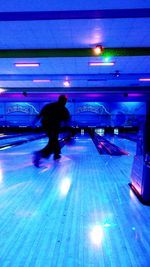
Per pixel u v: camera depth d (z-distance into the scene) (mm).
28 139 10219
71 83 10570
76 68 7773
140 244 1312
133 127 14680
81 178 2844
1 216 1701
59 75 8789
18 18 3902
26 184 2564
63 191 2305
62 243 1327
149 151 2074
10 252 1246
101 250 1255
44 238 1384
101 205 1913
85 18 3867
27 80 9273
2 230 1488
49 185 2521
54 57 6004
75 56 5859
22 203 1965
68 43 5441
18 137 11648
